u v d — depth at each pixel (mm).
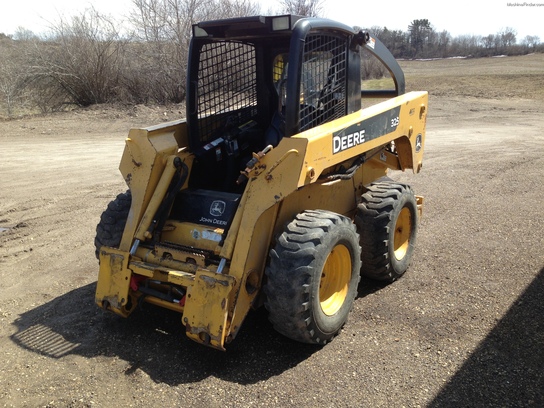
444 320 4055
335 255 3773
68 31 16891
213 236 3639
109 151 10758
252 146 4480
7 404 3135
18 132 13031
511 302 4316
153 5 16953
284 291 3336
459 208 6906
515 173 8867
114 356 3617
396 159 5141
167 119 14883
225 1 17750
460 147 11508
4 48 18562
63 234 6020
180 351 3678
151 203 3826
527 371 3410
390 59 5004
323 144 3484
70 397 3197
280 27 3584
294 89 3572
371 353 3633
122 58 17031
